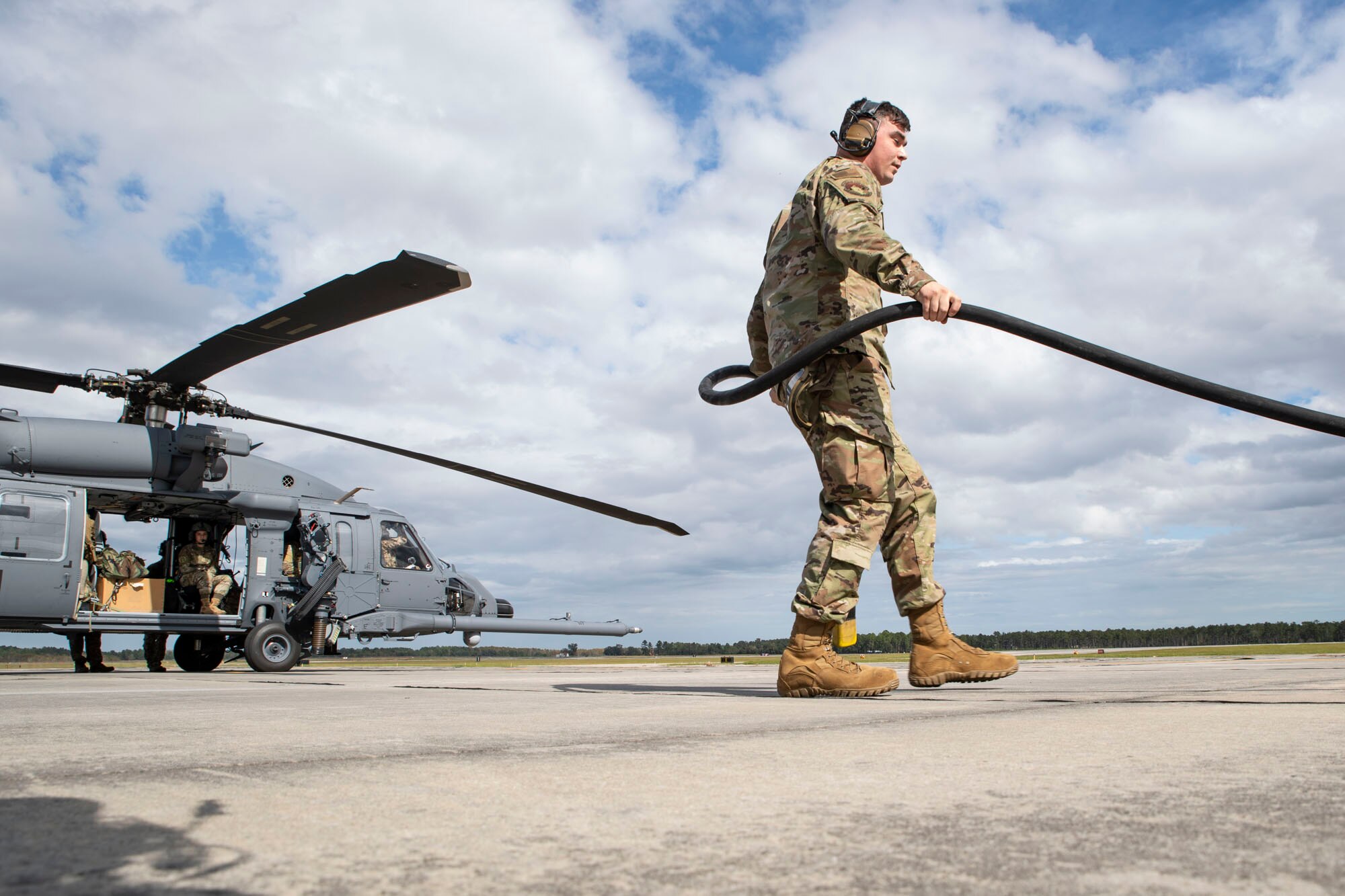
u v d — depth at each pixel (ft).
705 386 11.87
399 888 2.23
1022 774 3.94
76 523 26.30
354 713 7.48
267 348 22.07
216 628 28.71
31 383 25.26
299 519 30.78
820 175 10.44
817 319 10.39
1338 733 5.37
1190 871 2.35
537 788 3.64
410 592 32.96
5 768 4.20
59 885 2.20
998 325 8.86
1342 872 2.34
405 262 15.97
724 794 3.52
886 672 10.07
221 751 4.81
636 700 9.41
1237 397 7.92
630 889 2.23
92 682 17.43
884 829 2.88
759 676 22.91
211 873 2.35
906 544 10.96
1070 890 2.19
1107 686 11.63
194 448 27.73
